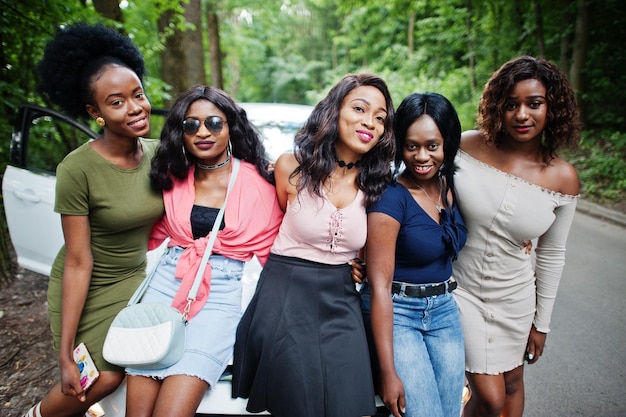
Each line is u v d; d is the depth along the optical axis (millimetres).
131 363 1536
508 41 12188
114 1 5320
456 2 14961
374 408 1586
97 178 1748
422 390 1654
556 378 2830
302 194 1687
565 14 10141
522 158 1842
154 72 8547
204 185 1870
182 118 1747
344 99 1661
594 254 5008
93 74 1695
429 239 1723
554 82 1692
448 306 1848
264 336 1652
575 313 3646
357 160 1739
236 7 16094
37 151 3533
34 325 3281
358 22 22750
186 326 1695
